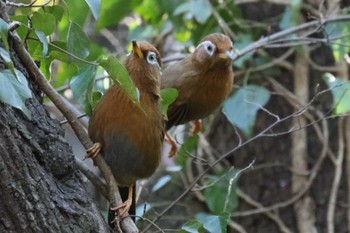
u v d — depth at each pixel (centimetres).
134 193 781
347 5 1218
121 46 1290
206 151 1228
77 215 602
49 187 589
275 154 1221
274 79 1226
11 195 563
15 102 532
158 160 754
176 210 1230
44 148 605
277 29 1238
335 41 1150
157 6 1208
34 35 663
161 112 752
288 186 1216
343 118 1180
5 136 562
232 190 1083
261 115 1230
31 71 630
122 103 714
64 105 668
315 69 1211
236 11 1209
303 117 1202
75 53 693
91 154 696
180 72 988
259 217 1227
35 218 573
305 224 1197
